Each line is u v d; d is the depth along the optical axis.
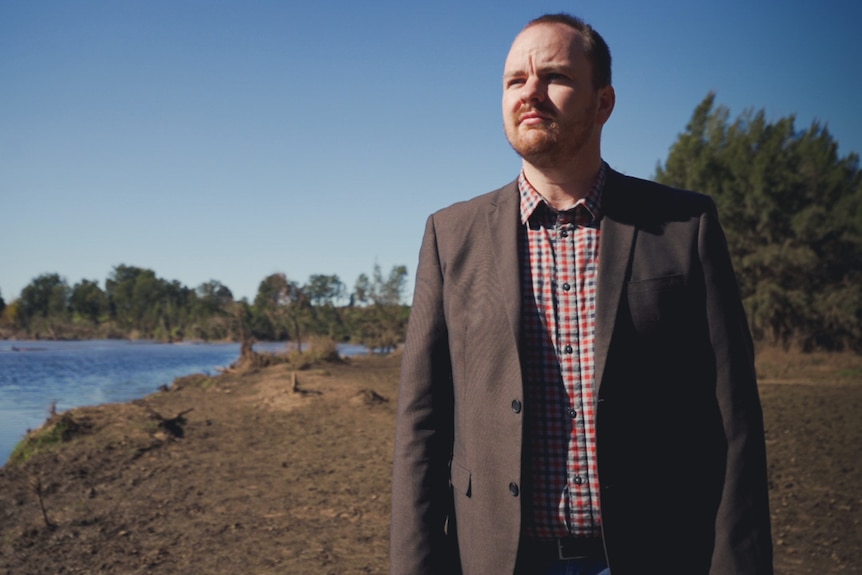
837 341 26.47
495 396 1.73
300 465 8.70
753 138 27.80
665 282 1.69
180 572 5.02
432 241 1.95
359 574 4.95
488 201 1.90
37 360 45.06
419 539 1.80
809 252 25.44
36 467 8.53
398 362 29.12
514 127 1.76
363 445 10.08
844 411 12.58
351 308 61.56
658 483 1.66
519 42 1.78
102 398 20.66
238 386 19.14
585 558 1.68
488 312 1.77
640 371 1.66
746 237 27.09
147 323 113.56
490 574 1.70
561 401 1.70
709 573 1.63
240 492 7.34
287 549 5.52
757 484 1.62
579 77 1.73
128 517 6.45
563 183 1.78
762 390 16.62
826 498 6.56
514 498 1.68
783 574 4.71
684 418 1.69
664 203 1.78
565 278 1.75
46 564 5.19
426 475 1.84
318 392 15.76
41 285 121.56
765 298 25.73
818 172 26.61
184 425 11.90
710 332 1.69
